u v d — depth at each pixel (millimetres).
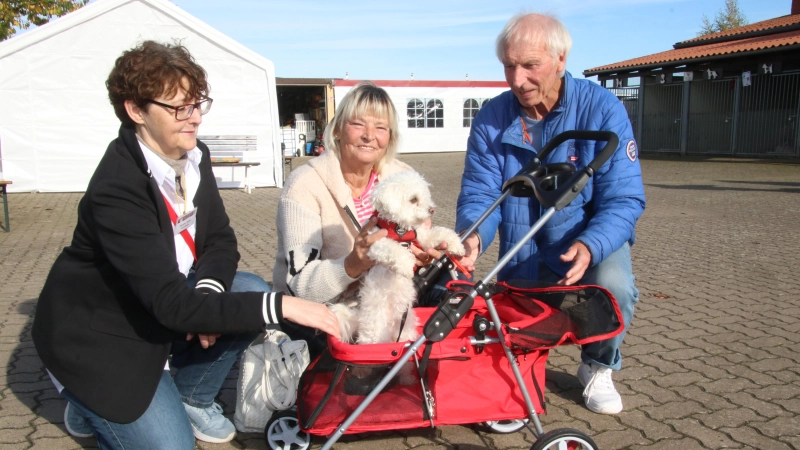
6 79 12422
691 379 3699
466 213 3523
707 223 9258
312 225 3186
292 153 26078
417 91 27516
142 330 2453
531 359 2645
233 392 3699
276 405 2930
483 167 3711
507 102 3680
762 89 19703
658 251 7398
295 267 3082
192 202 2836
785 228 8680
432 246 2922
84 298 2414
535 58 3131
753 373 3760
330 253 3275
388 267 2703
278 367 2955
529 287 3102
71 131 13000
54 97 12781
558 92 3428
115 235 2303
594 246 2971
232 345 2908
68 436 3078
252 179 14492
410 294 2865
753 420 3176
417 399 2564
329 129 3301
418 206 2771
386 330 2855
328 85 26078
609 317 2656
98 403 2328
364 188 3479
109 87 2404
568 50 3236
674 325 4680
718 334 4461
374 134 3203
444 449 3000
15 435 3082
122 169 2361
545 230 3506
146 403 2395
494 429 3123
